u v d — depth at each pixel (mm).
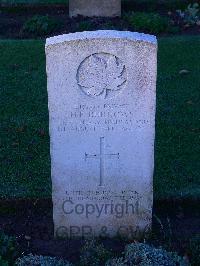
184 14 5211
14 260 2564
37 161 3240
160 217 2898
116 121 2525
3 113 3699
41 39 4785
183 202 2963
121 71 2434
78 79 2449
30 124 3580
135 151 2582
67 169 2611
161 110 3742
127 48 2395
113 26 4945
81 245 2713
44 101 3850
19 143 3396
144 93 2471
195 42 4684
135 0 5480
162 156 3281
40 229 2818
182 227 2828
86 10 5148
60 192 2656
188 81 4121
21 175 3117
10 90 3984
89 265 2549
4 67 4305
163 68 4293
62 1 5562
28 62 4383
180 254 2629
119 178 2635
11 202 2939
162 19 4953
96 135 2551
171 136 3463
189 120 3631
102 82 2453
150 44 2387
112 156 2592
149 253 2480
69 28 4969
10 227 2830
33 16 5219
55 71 2430
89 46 2393
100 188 2654
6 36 4914
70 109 2498
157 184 3047
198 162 3236
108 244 2707
